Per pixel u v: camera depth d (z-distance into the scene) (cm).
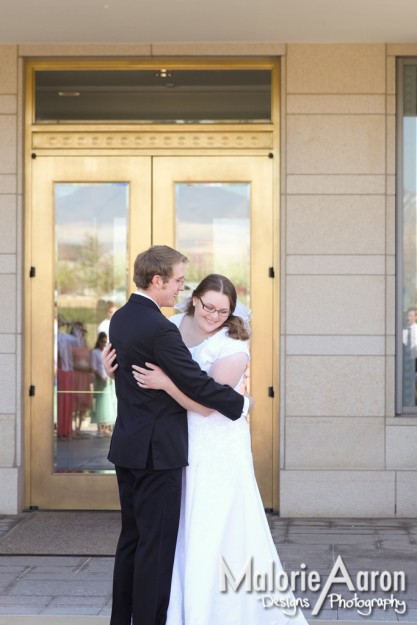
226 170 855
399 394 848
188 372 464
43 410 859
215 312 482
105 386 862
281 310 841
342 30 808
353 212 841
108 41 833
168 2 739
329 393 839
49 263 861
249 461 486
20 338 847
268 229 854
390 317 840
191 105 857
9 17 773
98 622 554
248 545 480
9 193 847
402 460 836
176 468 471
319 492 834
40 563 691
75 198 862
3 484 841
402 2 743
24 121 858
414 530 787
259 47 841
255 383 850
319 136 842
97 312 863
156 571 468
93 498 859
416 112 852
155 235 860
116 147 859
